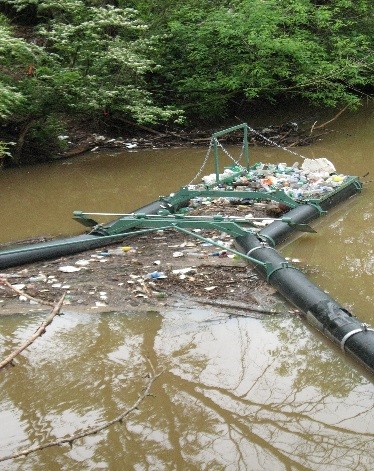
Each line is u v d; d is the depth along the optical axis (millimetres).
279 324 6102
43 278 6992
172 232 8180
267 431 4777
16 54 11359
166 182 10797
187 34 14250
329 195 8930
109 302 6492
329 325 5805
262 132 13586
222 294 6578
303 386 5273
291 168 10234
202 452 4594
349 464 4426
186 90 13969
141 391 5270
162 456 4562
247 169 9930
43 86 11531
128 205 9758
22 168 11820
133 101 12164
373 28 16125
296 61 14414
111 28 13281
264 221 8227
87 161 12156
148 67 12156
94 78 12000
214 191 8672
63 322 6234
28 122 11758
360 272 7188
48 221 9242
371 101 16156
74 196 10305
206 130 14031
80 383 5398
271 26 13992
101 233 7809
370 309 6348
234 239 7488
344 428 4781
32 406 5141
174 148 12859
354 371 5441
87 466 4484
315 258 7543
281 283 6477
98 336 6020
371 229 8383
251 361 5613
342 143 12781
